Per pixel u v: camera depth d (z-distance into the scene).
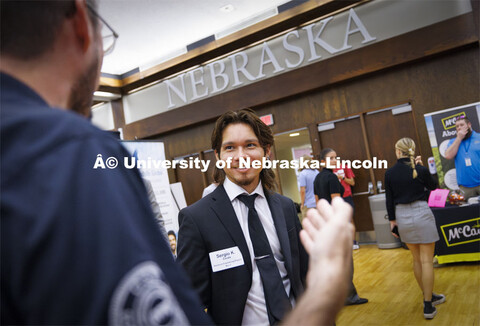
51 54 0.37
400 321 3.30
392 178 3.48
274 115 7.41
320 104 6.98
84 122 0.35
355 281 4.69
